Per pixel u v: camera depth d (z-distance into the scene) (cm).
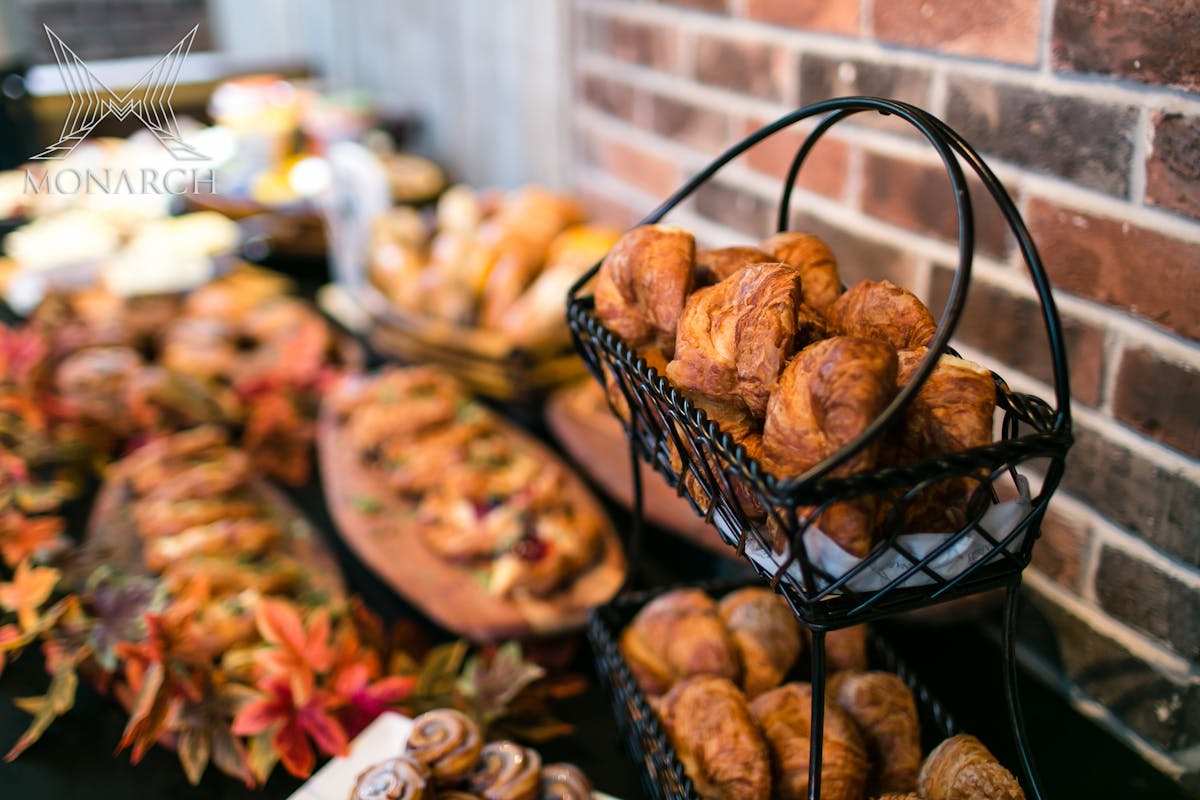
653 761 105
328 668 116
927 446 86
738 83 147
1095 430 112
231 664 118
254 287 203
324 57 304
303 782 112
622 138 176
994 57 114
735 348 90
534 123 215
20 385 162
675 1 155
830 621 85
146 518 140
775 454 86
